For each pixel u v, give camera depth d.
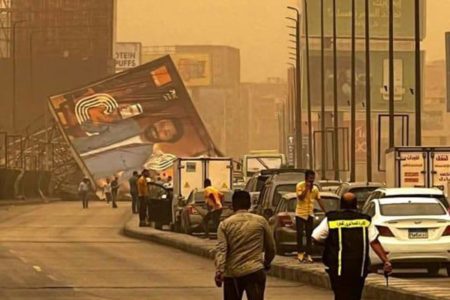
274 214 37.16
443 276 29.81
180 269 33.62
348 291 16.58
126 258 38.59
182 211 50.72
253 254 16.12
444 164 45.72
